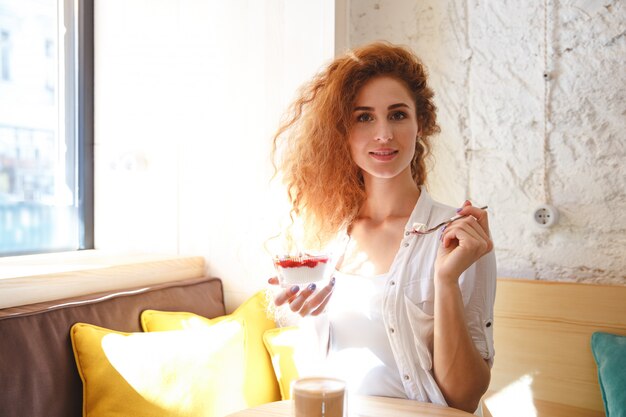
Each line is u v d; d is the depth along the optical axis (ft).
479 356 3.84
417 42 6.81
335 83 4.57
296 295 4.07
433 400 3.98
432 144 6.38
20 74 7.21
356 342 4.33
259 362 5.81
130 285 6.13
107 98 7.74
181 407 4.82
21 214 7.27
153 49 7.45
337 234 4.89
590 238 5.95
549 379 5.76
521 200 6.28
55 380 4.71
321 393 2.95
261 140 6.79
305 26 6.49
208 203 7.16
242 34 6.88
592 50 5.90
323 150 4.83
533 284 5.89
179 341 5.07
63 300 5.26
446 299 3.74
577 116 5.99
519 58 6.27
